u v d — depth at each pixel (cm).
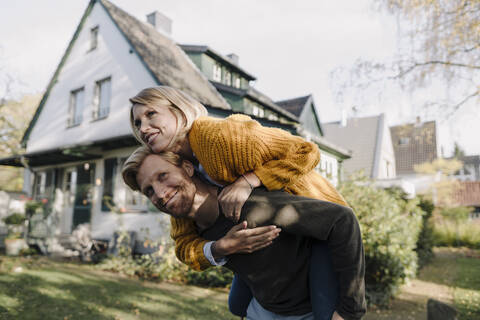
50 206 1187
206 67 1399
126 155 1033
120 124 1088
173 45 1421
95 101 1201
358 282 124
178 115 129
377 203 630
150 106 127
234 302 174
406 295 718
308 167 126
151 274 752
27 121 2312
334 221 118
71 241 1009
